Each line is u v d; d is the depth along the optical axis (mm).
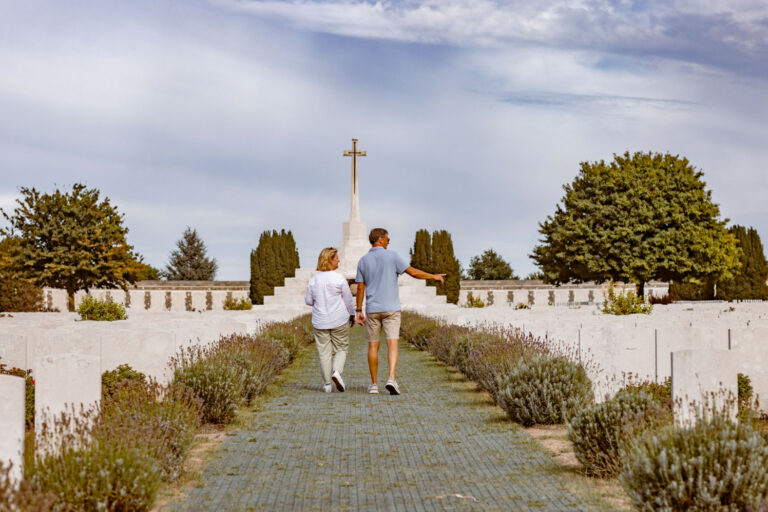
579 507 6938
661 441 6453
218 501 7160
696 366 8852
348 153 55844
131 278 48000
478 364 14086
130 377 11648
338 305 14016
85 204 45844
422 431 10461
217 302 61375
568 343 14469
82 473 6148
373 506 7004
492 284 68188
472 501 7152
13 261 44281
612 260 50156
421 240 61719
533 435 10266
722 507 5977
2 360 12258
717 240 50281
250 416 11586
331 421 11195
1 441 6059
